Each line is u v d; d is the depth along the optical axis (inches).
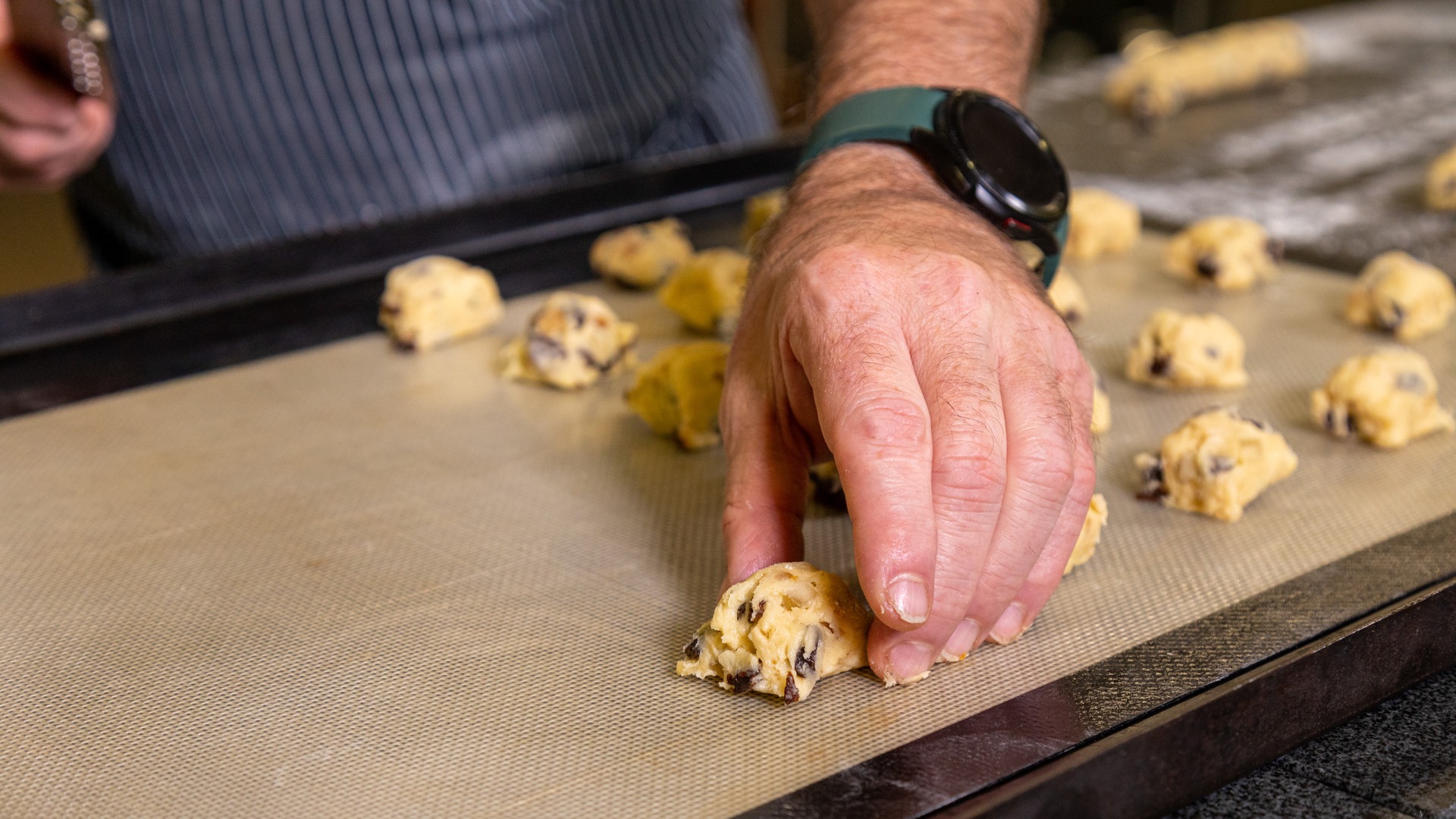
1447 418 26.3
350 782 20.9
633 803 20.4
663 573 23.8
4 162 33.0
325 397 28.1
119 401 28.0
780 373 22.3
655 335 30.0
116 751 21.4
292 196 36.3
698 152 38.9
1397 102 44.0
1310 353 28.8
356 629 23.0
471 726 21.5
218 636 23.0
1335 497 24.8
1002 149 24.4
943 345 21.3
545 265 32.1
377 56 35.2
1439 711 21.8
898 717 21.2
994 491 20.7
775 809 19.9
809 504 25.0
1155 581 23.2
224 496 25.7
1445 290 29.3
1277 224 34.0
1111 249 32.9
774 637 21.5
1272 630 21.8
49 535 25.0
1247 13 83.8
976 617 21.3
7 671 22.6
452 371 28.9
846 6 27.5
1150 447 26.2
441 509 25.3
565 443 26.9
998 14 27.3
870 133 24.9
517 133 36.8
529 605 23.3
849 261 21.8
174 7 34.1
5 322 29.1
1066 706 20.9
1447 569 22.7
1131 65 46.4
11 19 32.0
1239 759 20.8
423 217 32.0
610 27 36.7
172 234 36.8
